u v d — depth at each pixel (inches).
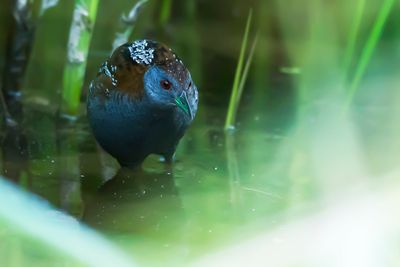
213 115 477.1
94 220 341.4
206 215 351.6
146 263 300.8
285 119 475.2
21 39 498.0
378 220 339.6
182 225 338.3
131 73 395.2
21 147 421.7
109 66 406.6
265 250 311.4
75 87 453.7
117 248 314.0
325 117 477.7
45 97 486.9
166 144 406.6
